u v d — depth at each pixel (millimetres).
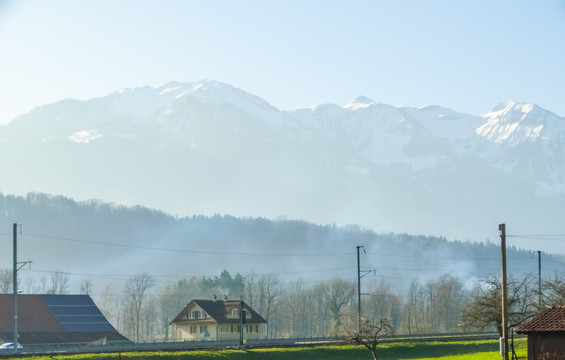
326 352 143875
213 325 190750
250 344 153000
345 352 145625
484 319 120500
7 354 123375
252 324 197875
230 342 170250
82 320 185875
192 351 133625
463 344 160375
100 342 172500
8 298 182500
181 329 198250
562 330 83625
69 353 127375
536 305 119938
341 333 184125
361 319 121625
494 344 162625
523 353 123812
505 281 81812
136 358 124125
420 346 156250
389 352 150250
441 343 160000
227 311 193500
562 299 124688
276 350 140125
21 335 171000
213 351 135125
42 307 183875
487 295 124312
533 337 86312
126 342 175375
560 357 83875
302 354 140500
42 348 149000
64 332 178125
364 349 148875
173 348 140875
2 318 175875
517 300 120250
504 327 81500
